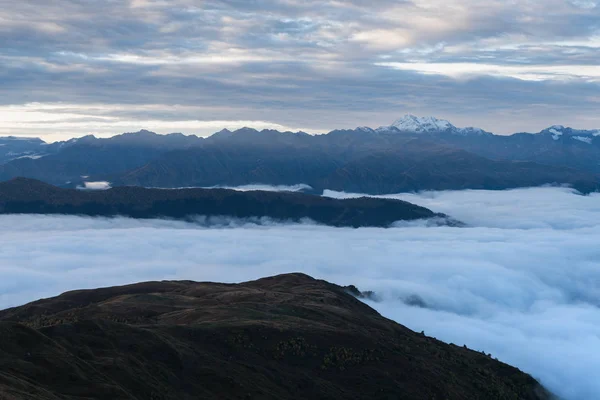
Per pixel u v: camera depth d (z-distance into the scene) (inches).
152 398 3809.1
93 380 3607.3
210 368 4525.1
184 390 4190.5
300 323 6107.3
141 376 3996.1
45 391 3144.7
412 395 5162.4
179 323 6092.5
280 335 5546.3
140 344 4456.2
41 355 3624.5
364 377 5231.3
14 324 3784.5
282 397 4542.3
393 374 5398.6
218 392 4303.6
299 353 5334.6
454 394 5502.0
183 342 4911.4
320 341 5634.8
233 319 5954.7
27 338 3735.2
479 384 6067.9
